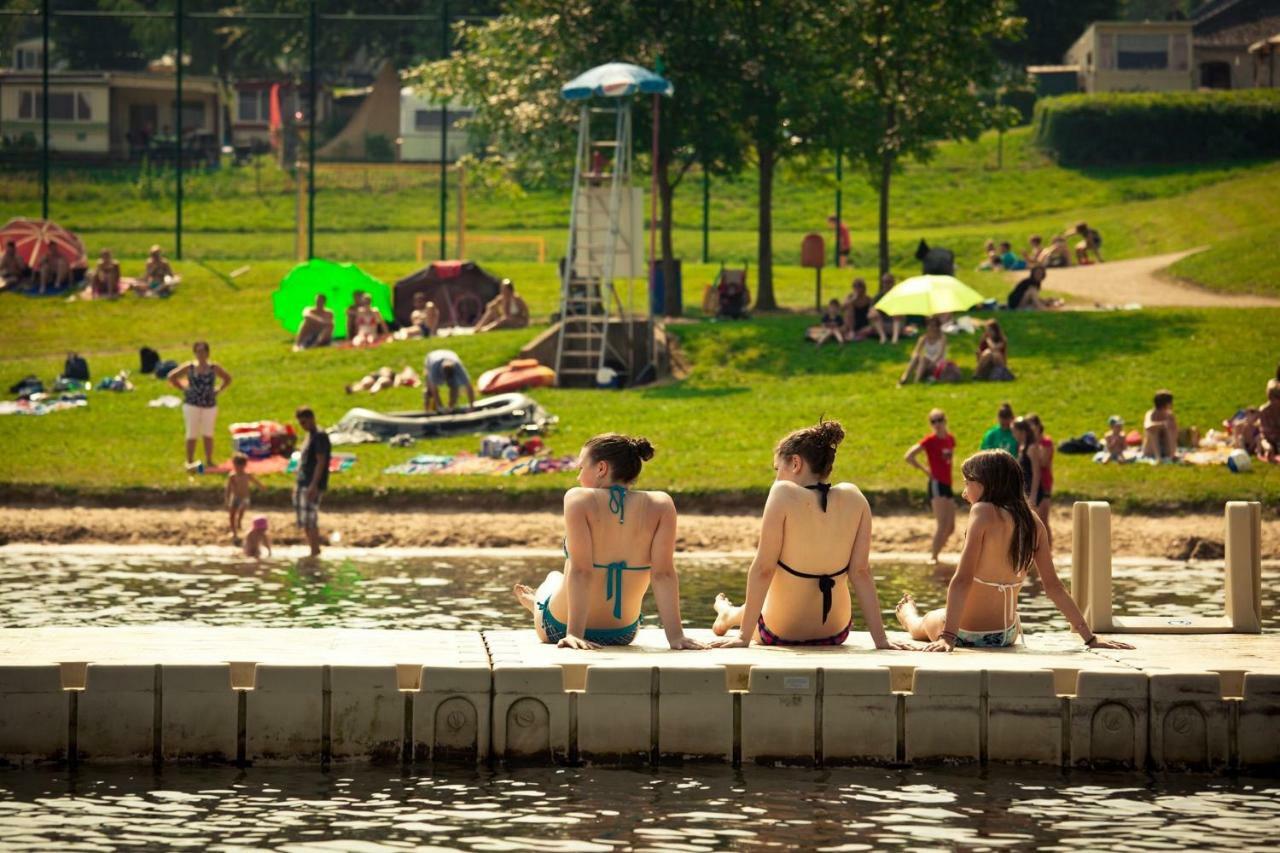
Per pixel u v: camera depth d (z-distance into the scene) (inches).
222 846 1143.0
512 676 1381.6
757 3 5088.6
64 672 1392.7
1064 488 3159.5
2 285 5570.9
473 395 3865.7
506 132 5275.6
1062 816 1236.5
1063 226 7426.2
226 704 1379.2
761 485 3191.4
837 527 1461.6
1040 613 2133.4
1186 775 1376.7
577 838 1164.5
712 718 1382.9
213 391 3410.4
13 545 2844.5
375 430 3668.8
